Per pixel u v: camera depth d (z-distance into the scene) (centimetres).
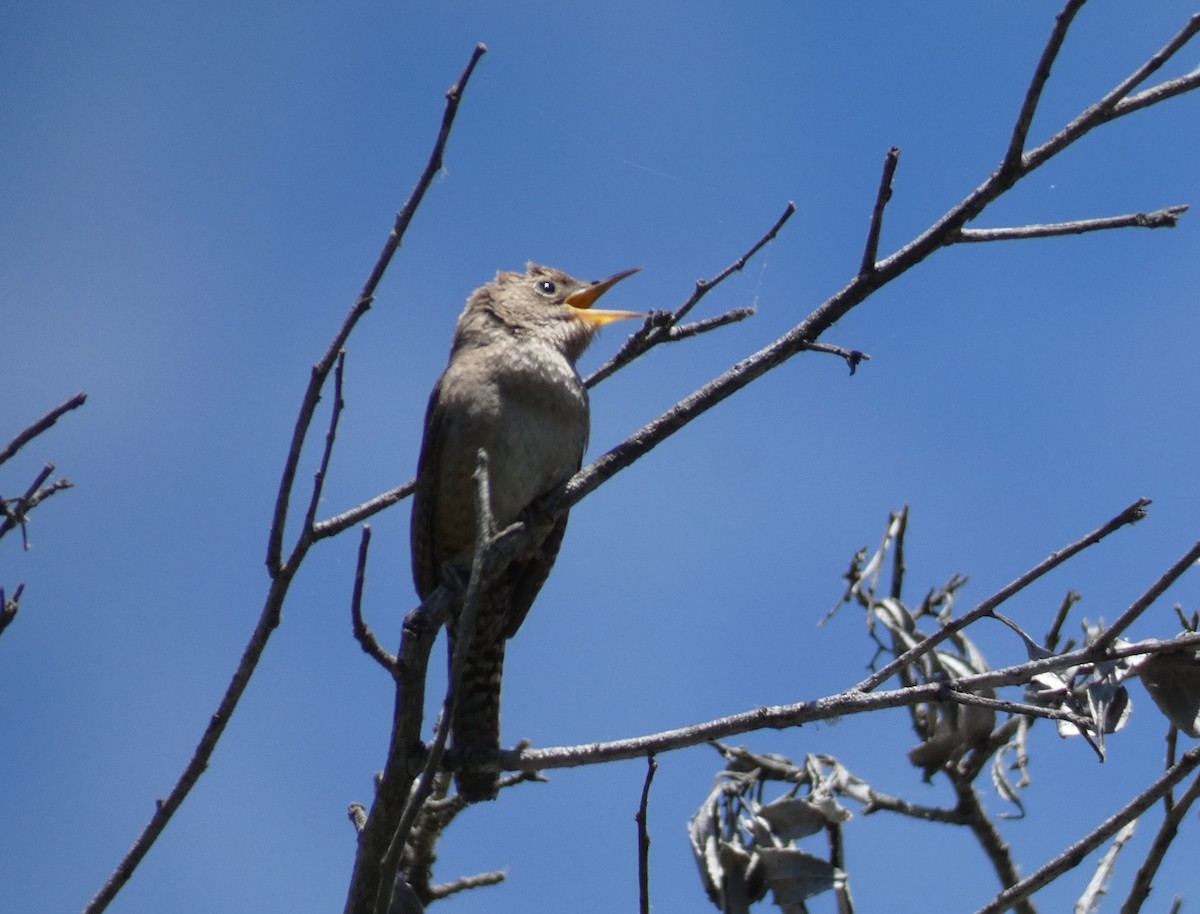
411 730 656
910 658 657
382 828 661
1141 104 700
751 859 752
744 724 655
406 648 649
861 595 922
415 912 709
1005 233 713
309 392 618
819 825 756
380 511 735
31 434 626
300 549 624
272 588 625
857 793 808
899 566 952
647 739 668
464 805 844
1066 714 627
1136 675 693
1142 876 657
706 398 791
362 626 637
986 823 843
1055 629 880
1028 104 690
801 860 744
